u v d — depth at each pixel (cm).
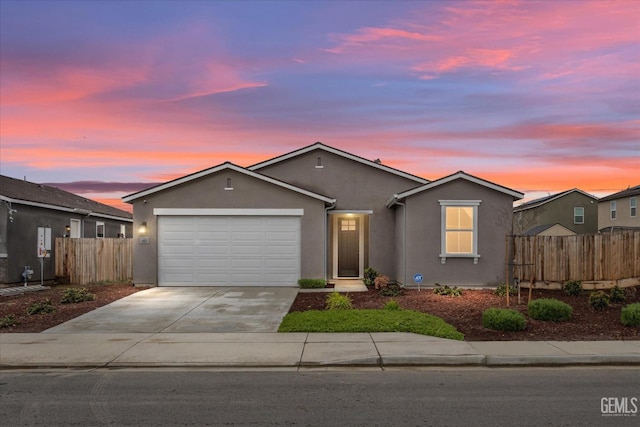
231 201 1688
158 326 1076
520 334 978
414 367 793
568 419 550
